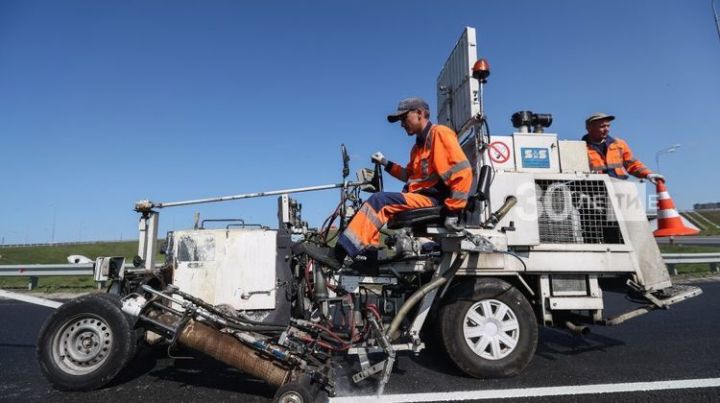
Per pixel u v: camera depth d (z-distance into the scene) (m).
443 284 3.48
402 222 3.31
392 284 3.78
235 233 4.55
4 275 9.25
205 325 3.15
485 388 3.22
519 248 3.73
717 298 7.27
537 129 4.25
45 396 3.14
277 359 3.00
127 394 3.18
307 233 4.07
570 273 3.81
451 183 3.27
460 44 4.29
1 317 6.36
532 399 2.97
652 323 5.48
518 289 3.88
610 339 4.72
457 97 4.40
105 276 3.64
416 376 3.54
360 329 3.38
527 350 3.50
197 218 4.93
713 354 4.01
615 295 8.19
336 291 3.56
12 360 4.07
